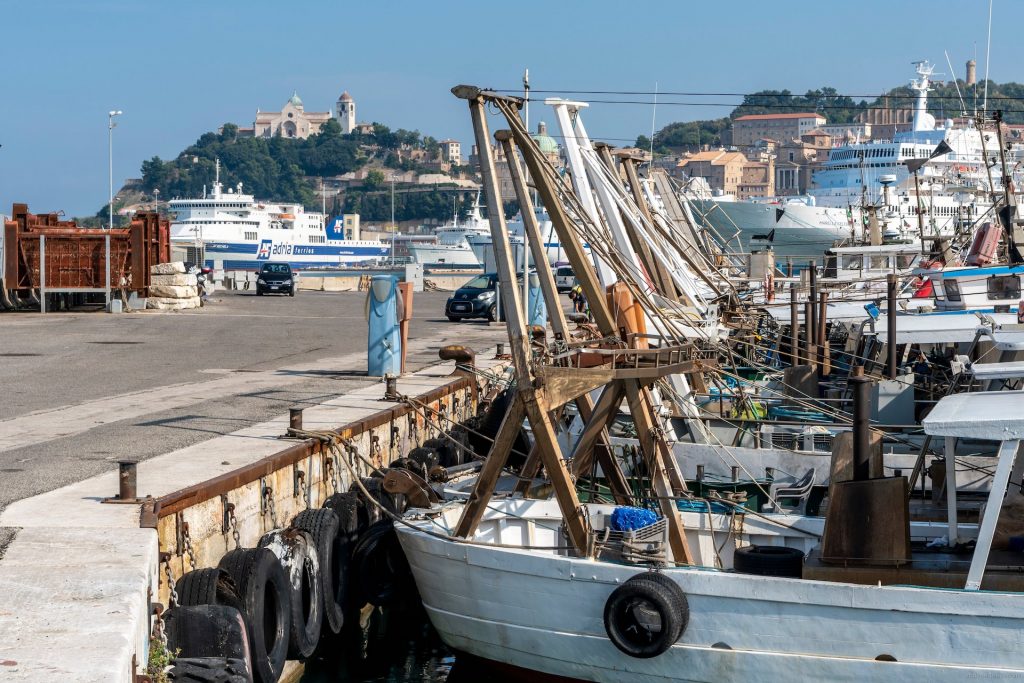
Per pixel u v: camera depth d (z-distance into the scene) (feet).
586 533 37.40
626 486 45.42
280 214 522.06
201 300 153.79
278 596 36.45
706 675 34.91
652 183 99.09
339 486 50.93
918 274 80.89
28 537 30.83
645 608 34.73
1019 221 90.74
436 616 40.65
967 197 238.48
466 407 77.30
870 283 113.50
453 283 288.51
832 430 54.49
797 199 317.22
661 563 36.04
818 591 33.45
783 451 50.44
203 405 61.00
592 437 41.65
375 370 77.10
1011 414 32.42
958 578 33.14
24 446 47.11
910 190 245.86
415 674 43.86
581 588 36.40
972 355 59.52
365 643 47.91
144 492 36.78
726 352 48.21
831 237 241.76
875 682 33.22
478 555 38.37
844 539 34.35
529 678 38.58
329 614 42.55
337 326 120.98
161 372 77.87
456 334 119.44
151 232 142.92
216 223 499.92
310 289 261.85
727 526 41.88
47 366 80.79
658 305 52.21
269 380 73.87
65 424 53.67
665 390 52.13
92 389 68.08
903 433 54.39
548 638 37.40
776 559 35.29
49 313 135.13
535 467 44.70
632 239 64.13
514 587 37.78
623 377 39.14
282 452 45.06
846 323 88.33
